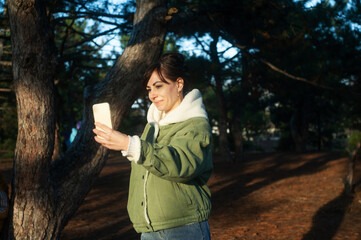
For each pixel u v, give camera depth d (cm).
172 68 191
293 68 895
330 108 2334
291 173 1289
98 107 156
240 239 564
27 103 285
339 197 856
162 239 184
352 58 839
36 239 297
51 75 293
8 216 297
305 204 807
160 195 184
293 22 845
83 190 326
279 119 2631
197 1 840
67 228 648
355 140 887
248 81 1170
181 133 179
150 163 155
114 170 1532
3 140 2525
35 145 288
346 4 809
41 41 283
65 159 329
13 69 288
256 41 913
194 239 185
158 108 197
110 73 361
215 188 1081
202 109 193
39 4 280
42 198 297
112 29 728
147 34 367
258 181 1158
